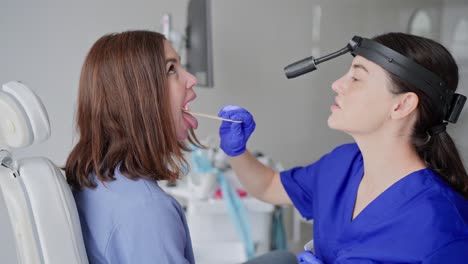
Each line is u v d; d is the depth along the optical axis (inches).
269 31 92.4
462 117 100.7
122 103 27.6
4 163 24.0
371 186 34.1
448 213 28.8
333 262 35.1
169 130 28.9
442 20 111.7
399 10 110.3
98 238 26.6
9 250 62.7
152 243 25.4
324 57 34.5
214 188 58.6
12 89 23.3
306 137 101.3
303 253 33.8
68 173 29.0
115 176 27.5
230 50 88.7
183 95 30.7
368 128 31.7
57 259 23.8
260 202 58.0
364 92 31.1
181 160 30.2
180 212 28.3
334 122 32.8
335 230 35.3
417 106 30.7
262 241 60.3
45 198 24.0
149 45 28.1
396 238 29.7
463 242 27.6
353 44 32.4
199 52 61.4
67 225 24.3
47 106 73.6
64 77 74.2
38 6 71.3
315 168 41.9
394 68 29.6
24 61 71.8
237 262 55.9
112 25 76.5
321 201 37.6
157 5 79.0
